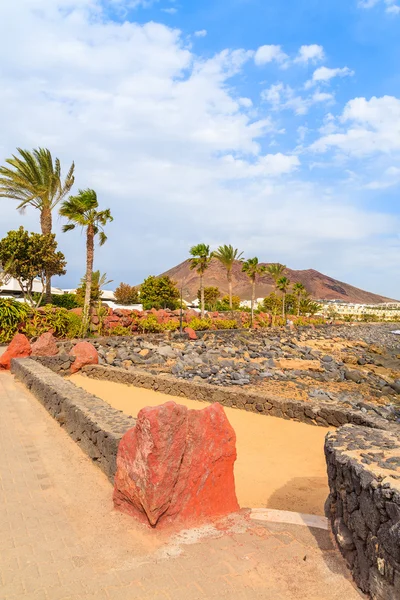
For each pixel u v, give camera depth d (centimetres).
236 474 711
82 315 2627
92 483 557
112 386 1425
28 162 3091
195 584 347
